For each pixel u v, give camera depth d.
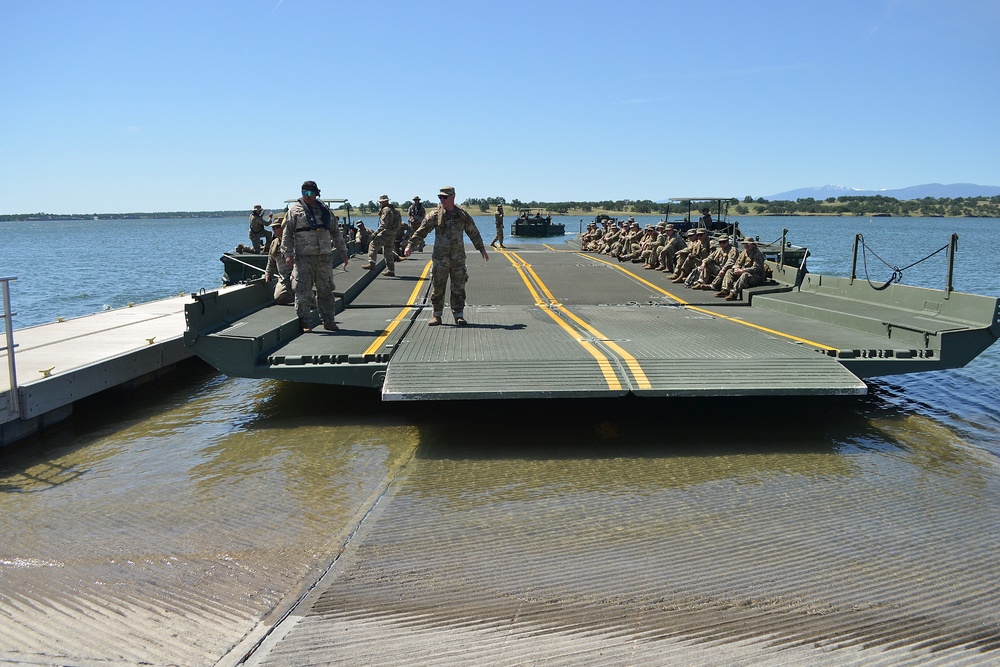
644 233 19.97
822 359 8.24
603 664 3.94
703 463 7.26
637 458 7.41
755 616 4.42
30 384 8.26
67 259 57.47
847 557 5.20
